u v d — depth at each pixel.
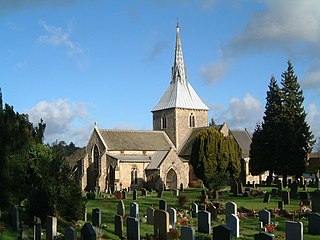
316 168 72.44
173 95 85.44
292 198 41.66
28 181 31.05
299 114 66.12
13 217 26.44
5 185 29.41
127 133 80.31
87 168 78.19
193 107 85.00
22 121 33.62
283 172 65.19
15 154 31.02
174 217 27.45
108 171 74.81
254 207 36.22
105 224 28.02
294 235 21.41
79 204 27.95
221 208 34.16
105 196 53.59
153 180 73.19
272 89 68.12
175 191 52.09
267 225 27.16
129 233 23.73
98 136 77.25
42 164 30.16
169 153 73.56
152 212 28.75
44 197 27.11
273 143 65.56
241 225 28.41
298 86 67.56
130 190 71.00
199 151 63.09
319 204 32.22
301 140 64.00
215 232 20.31
